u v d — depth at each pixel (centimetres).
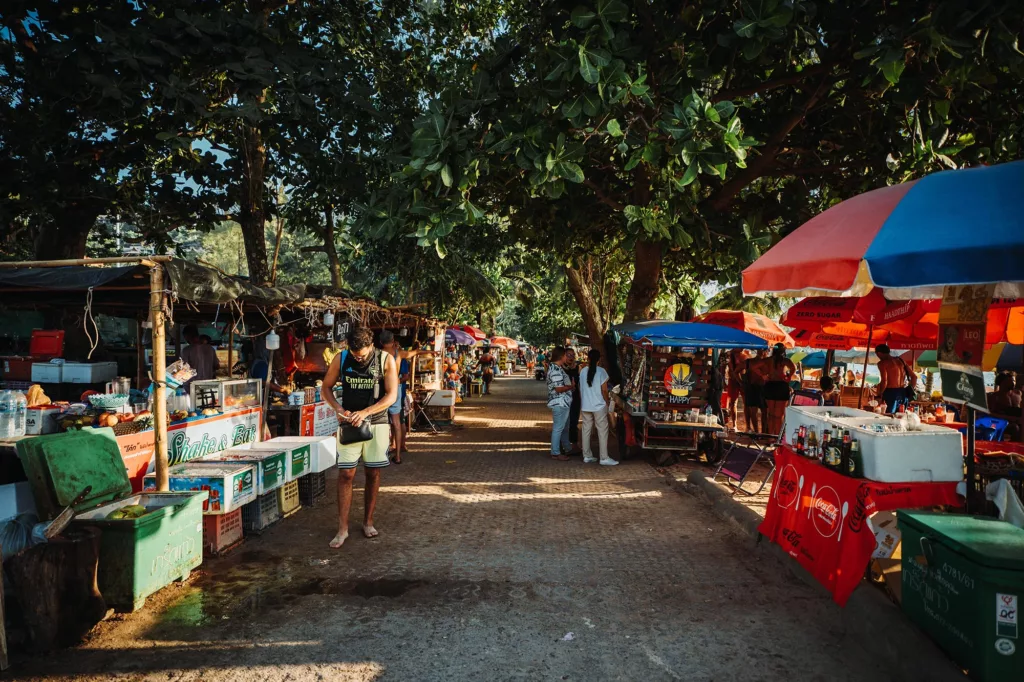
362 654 362
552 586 466
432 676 340
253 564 507
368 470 580
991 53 672
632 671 347
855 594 407
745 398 1275
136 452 521
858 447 441
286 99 916
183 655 358
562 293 2631
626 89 699
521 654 365
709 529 616
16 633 366
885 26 712
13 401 469
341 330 980
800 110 933
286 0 1109
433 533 595
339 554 533
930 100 832
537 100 751
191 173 1241
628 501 730
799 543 495
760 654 366
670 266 1505
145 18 812
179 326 1078
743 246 902
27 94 884
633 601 441
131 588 409
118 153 1012
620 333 1062
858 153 1034
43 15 819
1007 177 323
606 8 680
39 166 859
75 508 414
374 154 1242
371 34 1241
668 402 973
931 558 338
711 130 686
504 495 754
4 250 1496
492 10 1354
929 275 290
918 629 354
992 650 290
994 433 711
